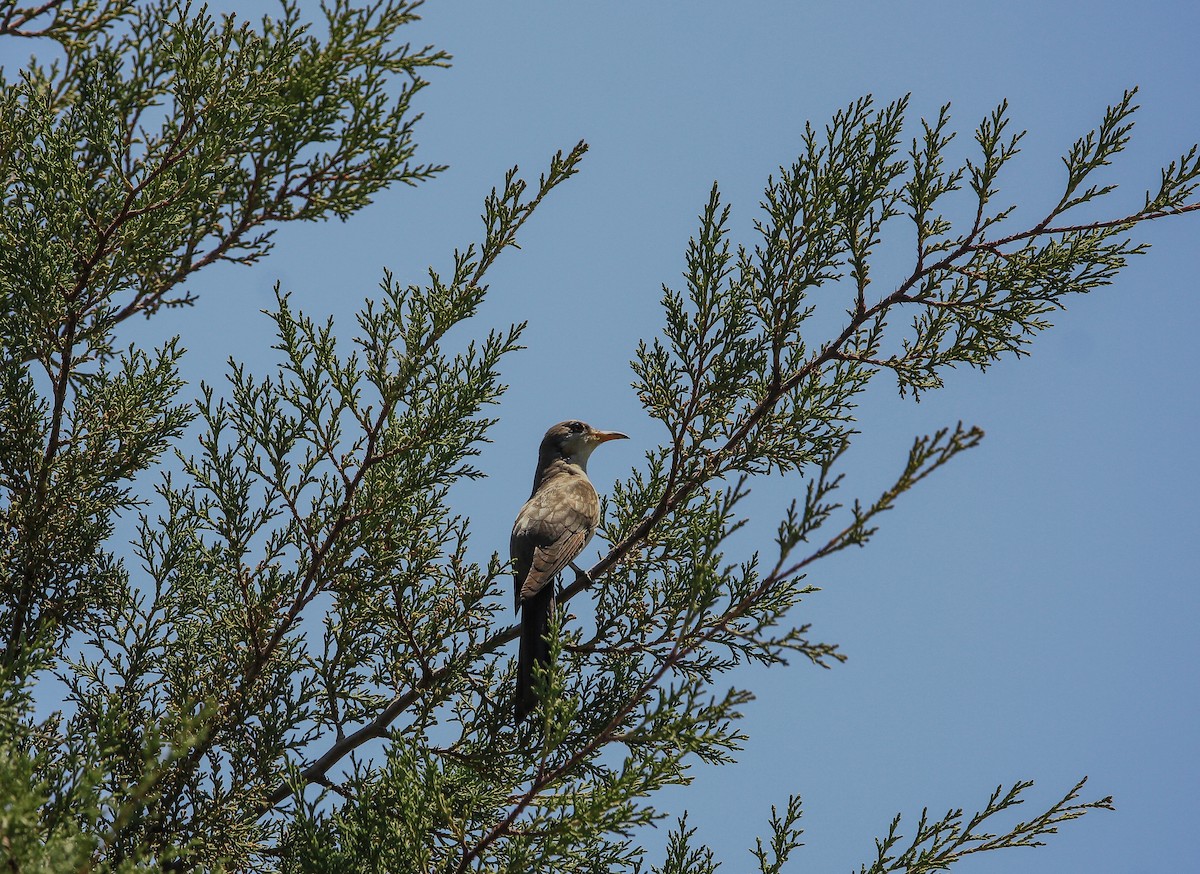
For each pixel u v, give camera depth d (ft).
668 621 40.34
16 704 28.02
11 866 22.90
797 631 26.86
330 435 38.91
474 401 38.68
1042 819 35.40
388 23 37.42
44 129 36.65
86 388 41.57
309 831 32.27
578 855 34.81
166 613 40.55
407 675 40.06
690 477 43.01
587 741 38.52
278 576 38.65
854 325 40.34
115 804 26.78
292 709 38.19
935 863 35.17
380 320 39.17
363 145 38.11
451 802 35.40
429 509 41.47
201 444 39.17
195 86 37.22
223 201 38.52
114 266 36.94
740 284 42.47
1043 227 39.24
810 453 40.96
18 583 39.73
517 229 38.83
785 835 37.04
